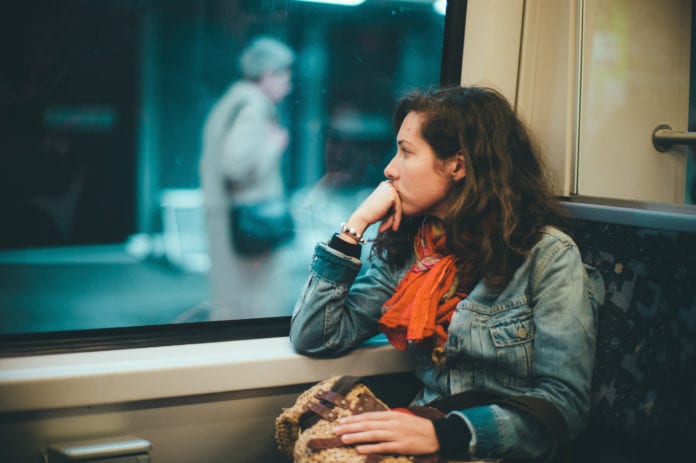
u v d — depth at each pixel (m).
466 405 1.42
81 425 1.47
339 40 2.52
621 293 1.47
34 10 1.96
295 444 1.33
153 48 3.03
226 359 1.56
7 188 3.63
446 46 1.90
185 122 3.55
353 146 2.48
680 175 1.73
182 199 4.57
